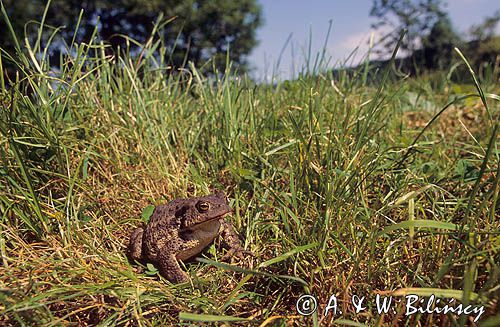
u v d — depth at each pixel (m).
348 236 0.29
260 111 0.51
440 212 0.31
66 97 0.39
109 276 0.29
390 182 0.36
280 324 0.24
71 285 0.27
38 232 0.31
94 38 0.43
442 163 0.42
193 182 0.40
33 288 0.26
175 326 0.26
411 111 0.62
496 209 0.30
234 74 0.51
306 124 0.43
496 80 0.69
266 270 0.30
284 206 0.31
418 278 0.25
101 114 0.43
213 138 0.45
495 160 0.37
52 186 0.36
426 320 0.23
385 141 0.44
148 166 0.42
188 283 0.29
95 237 0.33
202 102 0.53
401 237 0.29
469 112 0.59
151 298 0.27
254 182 0.37
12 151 0.33
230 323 0.25
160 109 0.48
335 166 0.36
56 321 0.23
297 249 0.27
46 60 0.41
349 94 0.54
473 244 0.24
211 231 0.31
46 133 0.35
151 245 0.31
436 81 0.73
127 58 0.50
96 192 0.37
